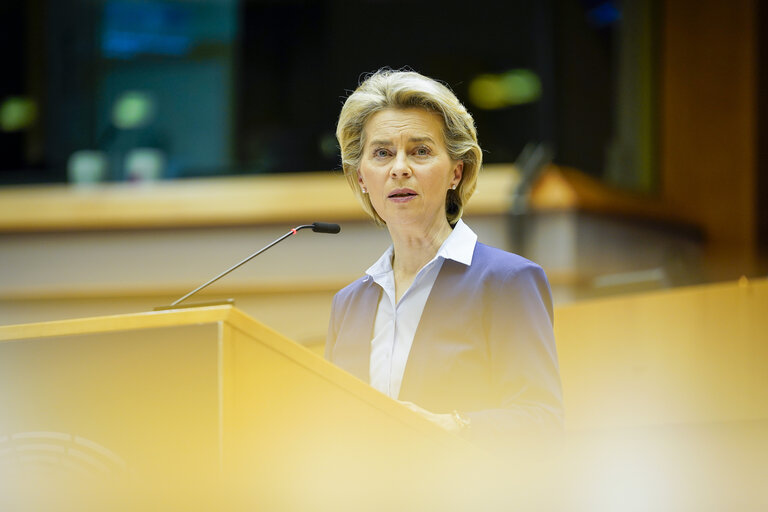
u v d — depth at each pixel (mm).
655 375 6516
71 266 12750
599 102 14438
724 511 5309
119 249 12719
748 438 6090
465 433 3547
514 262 4090
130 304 12656
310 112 14250
